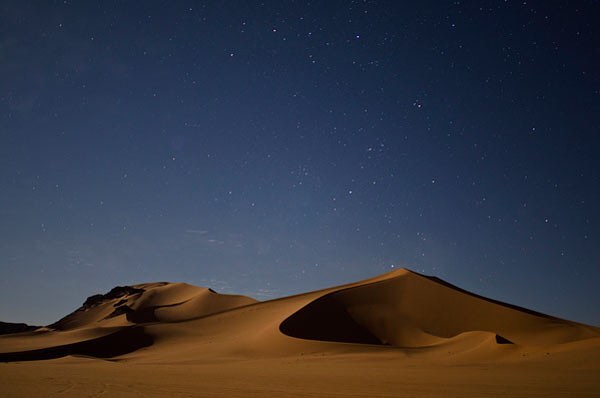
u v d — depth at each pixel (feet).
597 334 217.77
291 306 302.66
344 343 207.62
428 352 176.04
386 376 96.78
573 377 91.91
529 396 63.46
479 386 76.18
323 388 71.92
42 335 348.59
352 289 286.25
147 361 207.82
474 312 258.78
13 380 76.54
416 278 300.40
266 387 72.13
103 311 455.22
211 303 444.14
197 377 90.02
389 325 249.14
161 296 463.42
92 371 106.22
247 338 247.50
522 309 272.10
